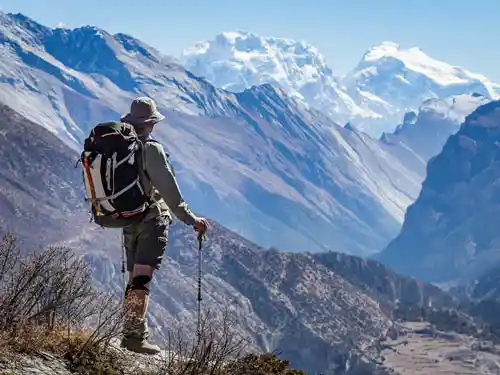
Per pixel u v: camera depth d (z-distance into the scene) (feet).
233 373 23.68
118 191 25.27
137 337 25.21
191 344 23.32
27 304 23.27
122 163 25.20
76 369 22.81
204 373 23.11
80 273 23.88
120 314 24.43
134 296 25.30
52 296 23.58
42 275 23.43
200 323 23.43
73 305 23.88
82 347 23.35
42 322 23.59
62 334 23.75
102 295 24.44
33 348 22.77
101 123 25.49
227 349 23.45
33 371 21.81
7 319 22.93
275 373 25.11
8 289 23.02
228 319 23.53
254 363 24.64
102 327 24.12
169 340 23.40
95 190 25.26
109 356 23.89
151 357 25.02
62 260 23.71
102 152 25.08
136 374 23.29
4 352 22.07
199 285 25.43
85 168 25.17
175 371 23.31
